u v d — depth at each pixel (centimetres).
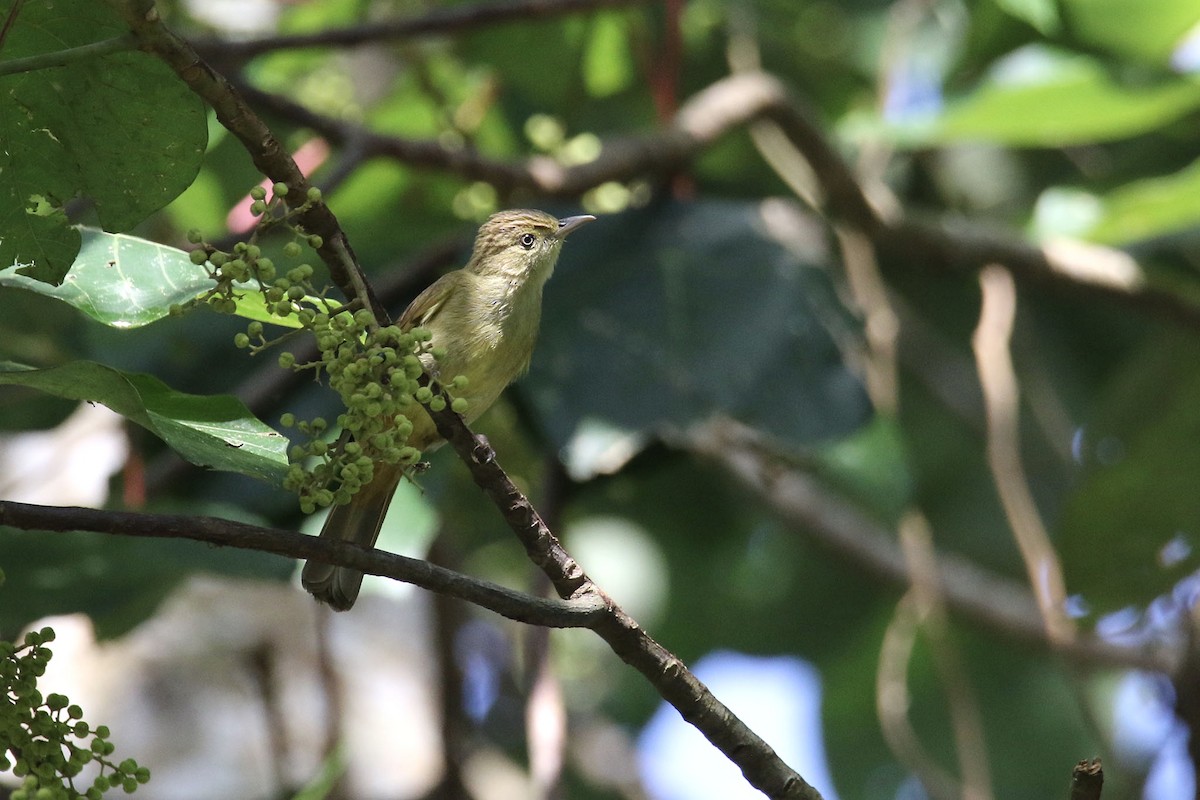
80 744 1059
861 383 1066
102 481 1105
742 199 1411
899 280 1523
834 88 1501
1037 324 1525
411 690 1160
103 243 586
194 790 1066
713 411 1043
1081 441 1402
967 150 1547
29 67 466
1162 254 1428
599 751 1540
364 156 1091
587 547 1520
